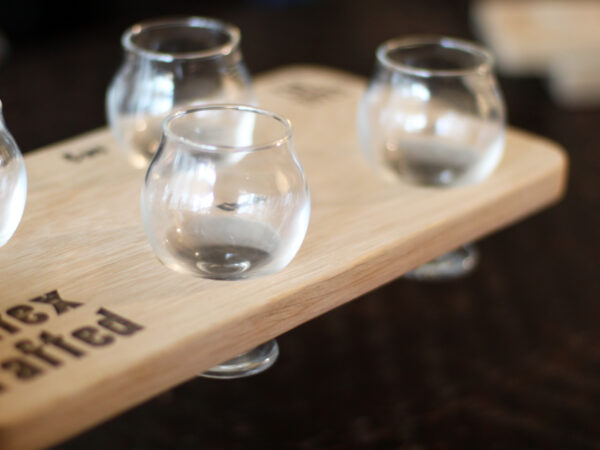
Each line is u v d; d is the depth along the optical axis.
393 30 1.50
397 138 0.51
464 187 0.52
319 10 1.58
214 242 0.42
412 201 0.50
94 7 1.48
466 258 0.55
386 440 0.66
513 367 0.75
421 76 0.51
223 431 0.55
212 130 0.44
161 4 1.57
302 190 0.42
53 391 0.37
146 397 0.39
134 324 0.40
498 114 0.51
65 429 0.37
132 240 0.46
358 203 0.49
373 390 0.69
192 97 0.51
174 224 0.42
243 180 0.42
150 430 0.49
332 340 0.73
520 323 0.80
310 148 0.55
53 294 0.42
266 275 0.43
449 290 0.83
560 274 0.87
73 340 0.39
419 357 0.75
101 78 1.25
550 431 0.69
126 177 0.51
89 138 0.56
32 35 1.40
